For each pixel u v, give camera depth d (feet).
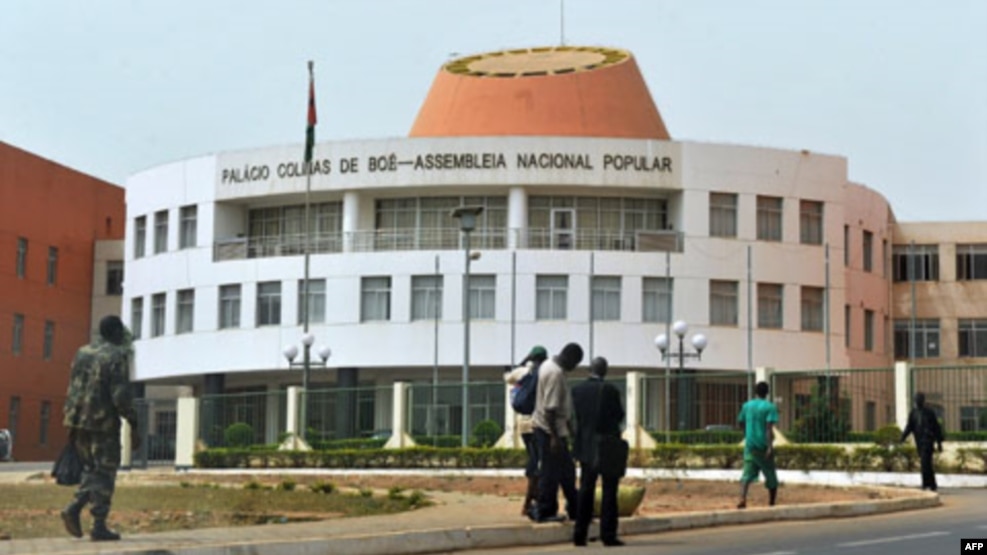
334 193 201.57
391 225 202.90
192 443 152.35
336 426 147.84
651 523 62.44
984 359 234.58
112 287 257.14
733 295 199.21
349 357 195.42
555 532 58.23
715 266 197.57
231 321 205.87
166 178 215.10
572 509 59.47
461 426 138.82
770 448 73.77
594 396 56.29
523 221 196.24
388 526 57.93
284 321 200.23
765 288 201.16
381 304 196.34
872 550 51.08
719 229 199.11
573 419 59.52
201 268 208.44
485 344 192.34
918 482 108.17
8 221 233.76
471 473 127.75
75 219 252.83
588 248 196.85
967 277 237.45
